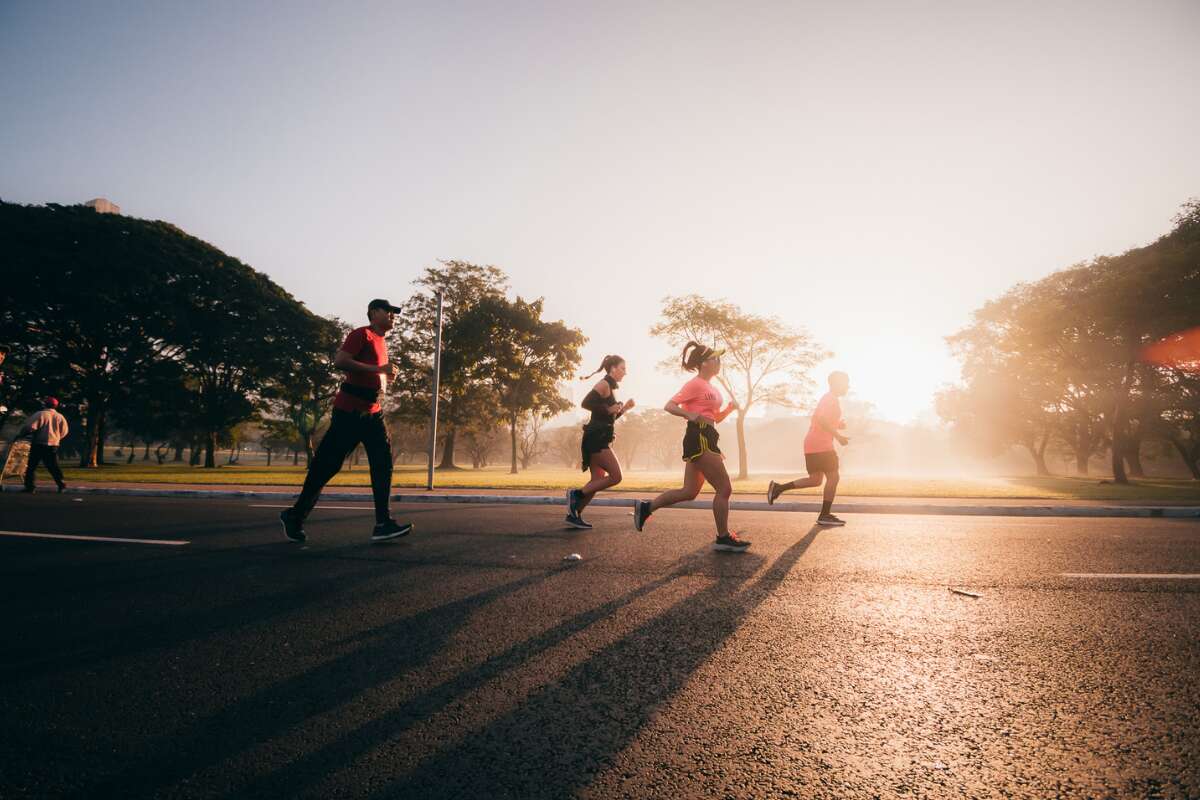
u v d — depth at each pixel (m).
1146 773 1.63
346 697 2.11
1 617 3.08
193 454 46.28
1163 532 6.57
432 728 1.87
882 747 1.78
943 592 3.68
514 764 1.65
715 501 5.15
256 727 1.88
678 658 2.52
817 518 7.63
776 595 3.58
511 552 4.94
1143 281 22.91
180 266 34.19
